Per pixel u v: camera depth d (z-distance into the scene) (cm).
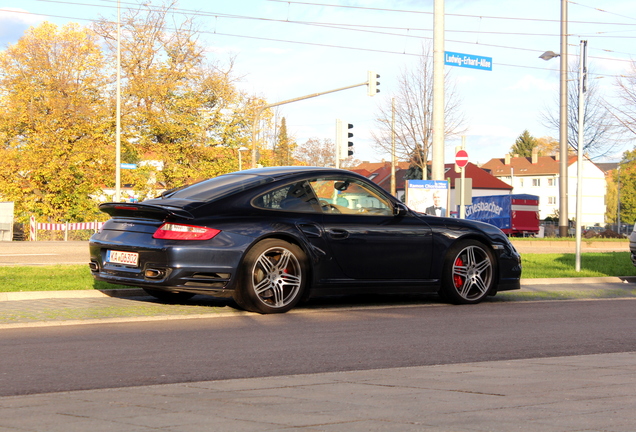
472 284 833
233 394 347
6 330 604
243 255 695
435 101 1512
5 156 3938
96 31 3903
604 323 677
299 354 497
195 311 723
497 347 532
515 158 10756
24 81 3947
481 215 5128
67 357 482
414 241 796
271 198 734
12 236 3200
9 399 342
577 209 1385
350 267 759
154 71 3938
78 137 4053
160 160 4047
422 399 332
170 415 298
